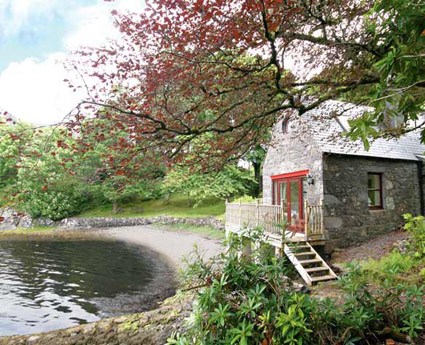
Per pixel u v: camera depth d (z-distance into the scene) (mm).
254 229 3596
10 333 6871
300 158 10930
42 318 7723
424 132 2506
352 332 3102
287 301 2861
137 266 13094
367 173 10477
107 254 15688
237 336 2576
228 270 3119
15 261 14227
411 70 1898
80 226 26469
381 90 2023
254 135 4938
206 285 3119
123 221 26016
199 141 4793
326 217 9594
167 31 3344
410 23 1878
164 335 5781
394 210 10812
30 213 26641
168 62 3439
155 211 27516
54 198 27172
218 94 3846
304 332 2701
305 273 7426
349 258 8750
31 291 9867
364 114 2078
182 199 30000
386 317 3395
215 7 3008
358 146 10070
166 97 3656
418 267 6473
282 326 2654
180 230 21453
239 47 3371
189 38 3236
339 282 3805
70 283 10711
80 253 16031
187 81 3533
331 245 9531
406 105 2146
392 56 1868
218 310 2703
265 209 9664
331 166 9898
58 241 19969
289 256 7777
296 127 10555
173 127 3750
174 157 4340
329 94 4176
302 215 10953
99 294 9562
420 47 1878
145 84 3545
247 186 24219
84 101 3287
